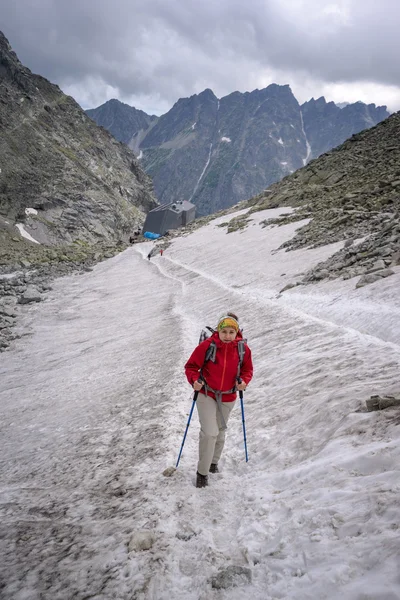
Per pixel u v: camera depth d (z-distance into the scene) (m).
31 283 49.28
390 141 61.56
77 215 121.44
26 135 133.75
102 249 89.94
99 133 182.88
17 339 24.59
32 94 152.88
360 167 56.97
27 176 119.75
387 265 15.29
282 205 59.00
